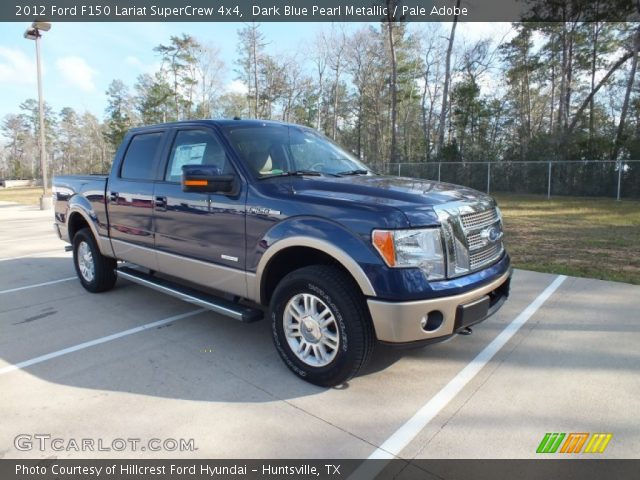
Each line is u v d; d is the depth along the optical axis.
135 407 2.95
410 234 2.75
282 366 3.53
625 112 27.19
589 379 3.24
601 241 8.91
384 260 2.73
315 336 3.14
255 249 3.36
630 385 3.14
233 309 3.54
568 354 3.65
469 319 2.93
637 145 23.08
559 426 2.68
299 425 2.72
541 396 3.02
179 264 4.10
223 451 2.49
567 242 8.85
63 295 5.61
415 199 2.96
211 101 59.62
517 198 21.08
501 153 31.12
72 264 7.62
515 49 33.94
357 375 3.35
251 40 48.09
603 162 20.92
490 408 2.88
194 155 3.98
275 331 3.37
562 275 6.14
